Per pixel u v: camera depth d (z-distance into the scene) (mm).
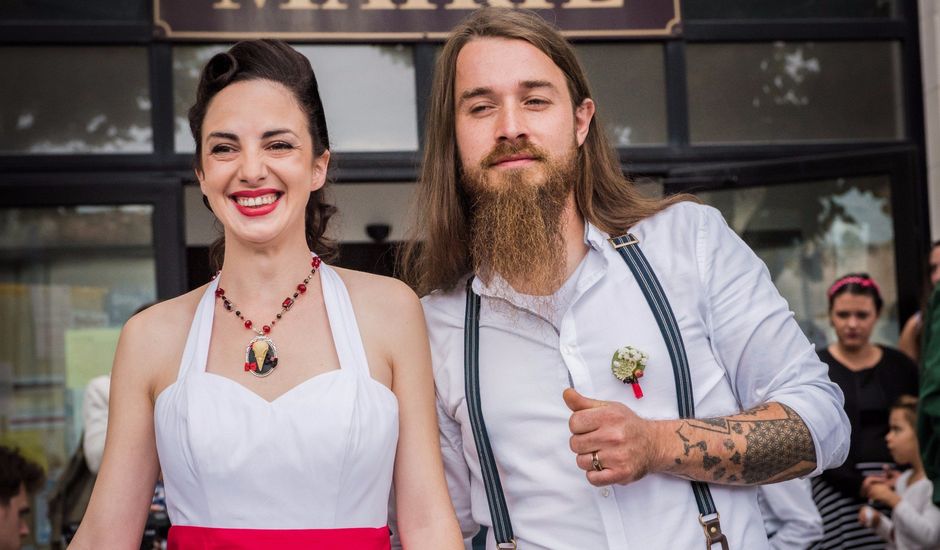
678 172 5113
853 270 5152
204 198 2340
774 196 5164
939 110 5156
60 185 4914
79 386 4949
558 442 2303
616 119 5133
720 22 5164
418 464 2279
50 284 4957
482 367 2377
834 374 4680
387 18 5016
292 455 2131
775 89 5234
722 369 2350
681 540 2234
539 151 2326
